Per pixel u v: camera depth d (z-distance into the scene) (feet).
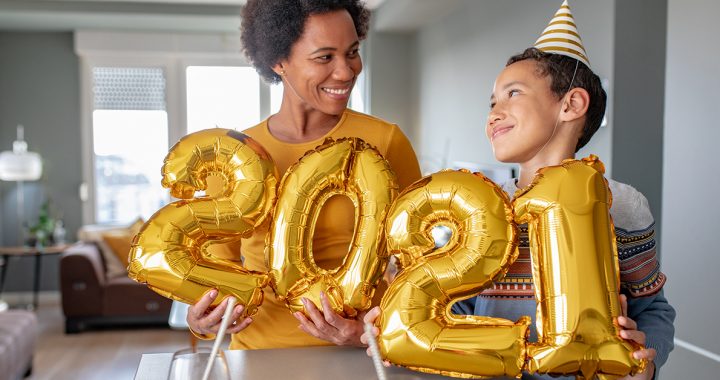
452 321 3.28
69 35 20.97
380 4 18.94
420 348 3.21
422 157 19.21
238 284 3.69
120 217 21.52
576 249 3.06
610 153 9.51
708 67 7.38
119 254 17.93
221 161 3.81
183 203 3.73
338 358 3.67
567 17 3.66
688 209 7.72
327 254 4.22
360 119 4.41
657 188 9.61
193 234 3.71
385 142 4.34
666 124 8.11
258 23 4.09
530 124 3.50
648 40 9.44
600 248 3.08
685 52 7.76
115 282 16.98
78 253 16.74
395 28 19.40
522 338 3.15
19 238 20.89
